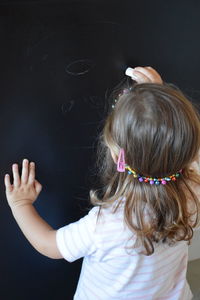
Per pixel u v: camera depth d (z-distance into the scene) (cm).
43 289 114
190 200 81
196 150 72
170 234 77
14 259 105
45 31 83
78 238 78
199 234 169
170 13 96
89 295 85
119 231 74
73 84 90
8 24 79
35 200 100
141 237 73
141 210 74
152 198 73
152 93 68
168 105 66
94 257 80
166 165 69
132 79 97
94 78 92
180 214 76
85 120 95
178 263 87
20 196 90
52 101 89
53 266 112
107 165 88
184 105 68
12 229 100
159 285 82
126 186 76
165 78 103
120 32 91
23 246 104
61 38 85
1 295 109
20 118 87
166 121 65
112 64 93
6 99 84
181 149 68
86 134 97
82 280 89
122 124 68
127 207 74
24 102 86
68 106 92
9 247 102
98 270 81
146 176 72
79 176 101
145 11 93
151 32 96
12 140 89
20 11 79
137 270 77
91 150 99
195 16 100
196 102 110
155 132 65
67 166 99
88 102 93
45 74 86
